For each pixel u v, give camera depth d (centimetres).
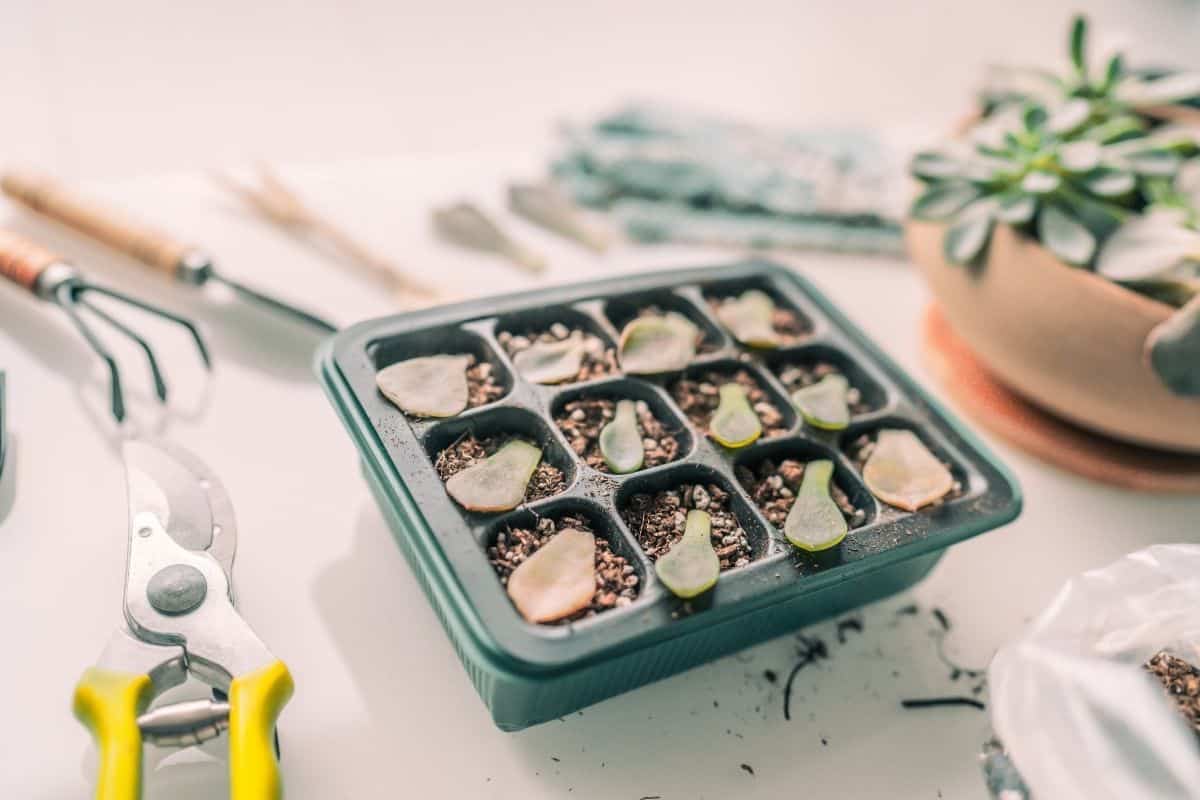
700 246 58
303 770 37
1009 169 45
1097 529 47
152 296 50
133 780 33
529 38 88
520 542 38
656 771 38
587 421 42
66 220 50
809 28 93
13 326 48
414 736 38
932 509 40
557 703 37
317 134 74
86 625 39
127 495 41
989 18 93
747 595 36
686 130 62
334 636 40
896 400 43
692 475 41
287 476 44
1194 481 47
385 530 43
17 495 42
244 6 83
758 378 44
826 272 57
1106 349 42
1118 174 44
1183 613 38
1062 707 36
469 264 54
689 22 93
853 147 62
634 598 37
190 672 37
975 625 43
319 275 53
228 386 47
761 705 40
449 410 40
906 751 39
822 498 39
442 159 61
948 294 46
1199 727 36
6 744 36
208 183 57
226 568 39
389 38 85
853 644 42
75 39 76
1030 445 48
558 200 58
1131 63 67
